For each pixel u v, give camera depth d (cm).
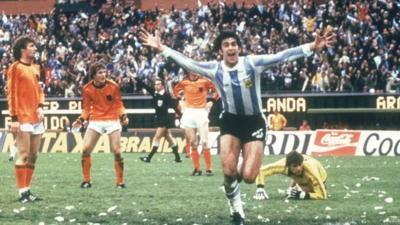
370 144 3362
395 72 4109
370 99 3750
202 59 4409
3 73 4672
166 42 4709
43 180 2167
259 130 1233
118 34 4859
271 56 1227
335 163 2844
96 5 5284
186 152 3234
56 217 1338
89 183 1945
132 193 1788
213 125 3828
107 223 1279
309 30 4425
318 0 4722
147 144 3659
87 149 1931
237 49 1223
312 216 1351
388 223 1261
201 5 4947
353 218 1325
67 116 4038
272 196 1689
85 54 4788
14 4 5750
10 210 1459
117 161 1938
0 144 3794
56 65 4738
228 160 1216
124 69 4484
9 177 2267
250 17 4628
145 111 3956
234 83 1220
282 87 4062
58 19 5116
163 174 2369
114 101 1930
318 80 4028
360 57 4119
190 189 1881
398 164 2773
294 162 1583
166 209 1474
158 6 5378
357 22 4319
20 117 1588
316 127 3809
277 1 4803
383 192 1766
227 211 1441
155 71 4338
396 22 4350
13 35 5169
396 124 3741
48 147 3772
